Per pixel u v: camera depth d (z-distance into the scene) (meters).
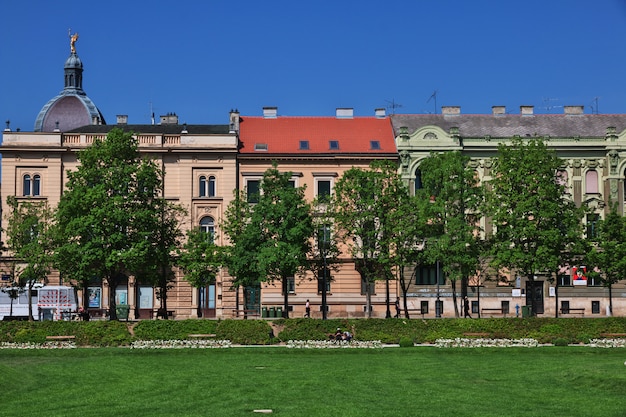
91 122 107.19
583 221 94.75
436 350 59.94
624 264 76.81
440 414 34.84
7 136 92.38
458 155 80.00
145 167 74.56
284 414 34.81
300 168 95.62
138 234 72.25
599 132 100.19
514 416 34.44
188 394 40.12
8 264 89.88
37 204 84.06
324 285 78.19
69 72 110.94
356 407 36.44
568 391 40.72
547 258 71.94
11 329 67.06
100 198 70.88
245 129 99.44
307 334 66.00
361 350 60.03
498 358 55.34
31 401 38.31
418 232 75.62
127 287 91.56
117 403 37.75
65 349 60.72
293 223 75.81
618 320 67.75
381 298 93.56
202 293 92.25
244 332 66.38
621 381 41.34
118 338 65.19
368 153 95.56
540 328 67.19
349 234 78.62
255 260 75.06
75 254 70.75
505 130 100.06
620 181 95.88
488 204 77.31
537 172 74.12
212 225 93.88
